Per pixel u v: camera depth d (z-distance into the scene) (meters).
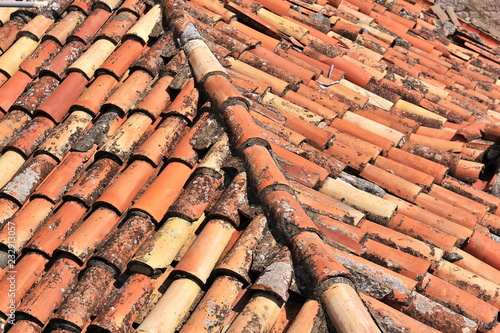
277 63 4.93
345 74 5.34
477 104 5.72
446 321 3.10
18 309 3.10
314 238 3.05
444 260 3.57
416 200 4.04
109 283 3.18
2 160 3.86
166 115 3.96
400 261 3.33
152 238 3.28
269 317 2.83
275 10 5.82
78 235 3.34
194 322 2.88
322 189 3.81
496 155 4.59
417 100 5.42
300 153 3.97
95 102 4.09
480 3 8.26
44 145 3.87
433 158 4.55
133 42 4.46
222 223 3.30
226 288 3.01
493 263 3.76
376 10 7.06
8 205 3.64
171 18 4.53
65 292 3.18
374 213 3.71
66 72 4.35
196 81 4.07
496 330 3.22
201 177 3.54
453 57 6.91
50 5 4.78
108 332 2.94
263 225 3.21
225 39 4.78
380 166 4.30
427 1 7.85
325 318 2.79
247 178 3.45
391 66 5.85
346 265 3.15
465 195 4.30
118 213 3.50
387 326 2.93
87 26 4.62
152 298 3.12
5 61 4.50
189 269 3.08
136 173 3.64
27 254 3.38
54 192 3.65
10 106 4.25
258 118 4.07
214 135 3.75
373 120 4.89
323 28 5.90
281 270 2.95
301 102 4.62
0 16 4.77
